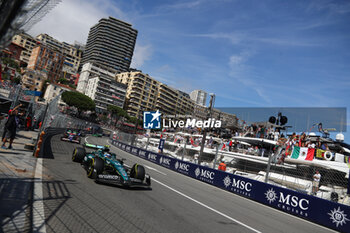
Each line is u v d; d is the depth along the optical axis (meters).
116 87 109.00
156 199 6.50
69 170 7.84
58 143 15.74
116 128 85.31
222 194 9.89
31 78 91.81
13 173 5.79
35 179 5.77
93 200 5.18
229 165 20.47
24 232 3.14
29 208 3.97
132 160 17.36
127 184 6.79
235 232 5.05
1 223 3.25
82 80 117.56
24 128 17.14
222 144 22.27
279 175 15.48
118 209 4.93
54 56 114.81
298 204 8.23
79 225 3.73
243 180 10.61
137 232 3.93
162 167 16.94
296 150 15.27
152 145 32.75
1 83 16.39
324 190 12.94
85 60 183.00
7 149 8.70
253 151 19.75
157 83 121.00
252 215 7.03
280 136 19.64
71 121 41.47
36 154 8.70
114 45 180.25
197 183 11.85
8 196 4.27
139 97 113.62
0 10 1.77
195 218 5.46
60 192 5.22
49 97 86.44
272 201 9.09
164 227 4.42
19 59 106.19
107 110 100.19
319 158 14.38
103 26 180.62
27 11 1.88
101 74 121.38
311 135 18.08
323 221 7.44
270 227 6.04
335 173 13.66
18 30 1.96
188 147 25.73
